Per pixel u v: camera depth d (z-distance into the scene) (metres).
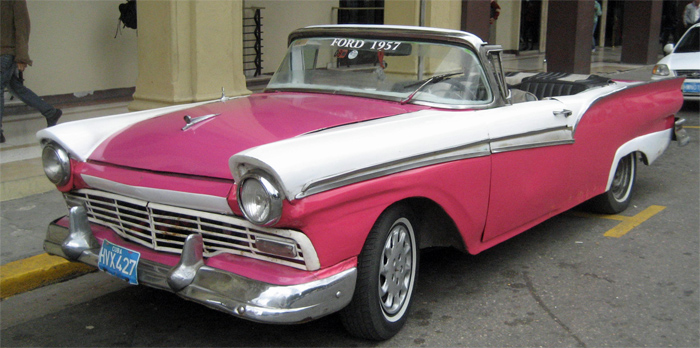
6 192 5.53
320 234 2.89
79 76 10.08
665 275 4.45
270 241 2.91
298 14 13.69
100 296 4.14
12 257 4.42
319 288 2.89
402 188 3.24
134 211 3.28
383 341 3.47
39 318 3.81
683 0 19.67
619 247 5.00
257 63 12.80
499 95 4.06
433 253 4.84
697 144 8.86
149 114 4.09
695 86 11.10
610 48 24.64
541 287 4.23
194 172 3.05
